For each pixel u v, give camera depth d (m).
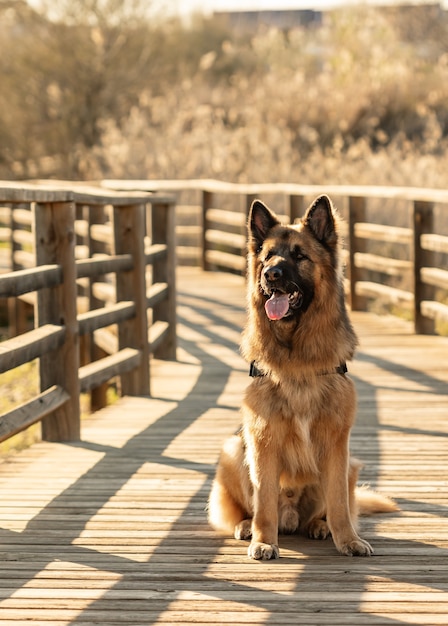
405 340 10.03
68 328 5.95
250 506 4.12
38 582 3.54
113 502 4.68
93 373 6.55
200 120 21.66
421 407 6.94
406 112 22.33
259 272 4.11
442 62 23.16
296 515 4.22
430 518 4.36
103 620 3.15
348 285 12.25
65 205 5.80
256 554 3.80
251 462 3.97
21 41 26.56
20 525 4.31
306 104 22.03
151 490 4.90
